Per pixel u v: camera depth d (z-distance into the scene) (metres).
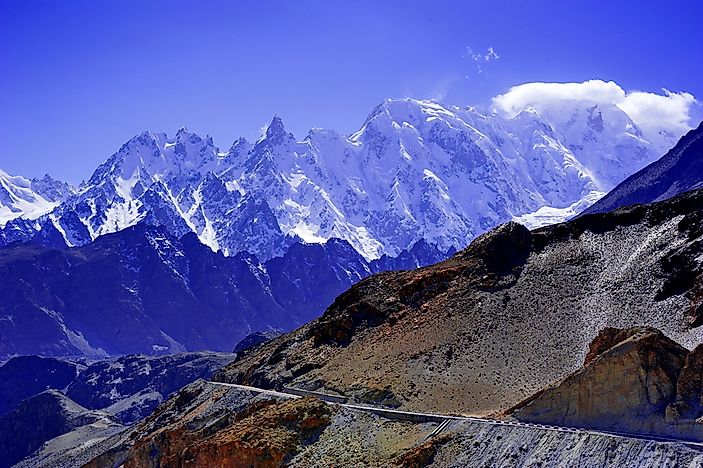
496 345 105.12
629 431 72.75
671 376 74.12
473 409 92.56
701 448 64.31
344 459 88.88
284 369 127.06
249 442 97.25
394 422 92.00
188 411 136.62
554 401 78.88
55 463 189.38
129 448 144.75
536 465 71.38
